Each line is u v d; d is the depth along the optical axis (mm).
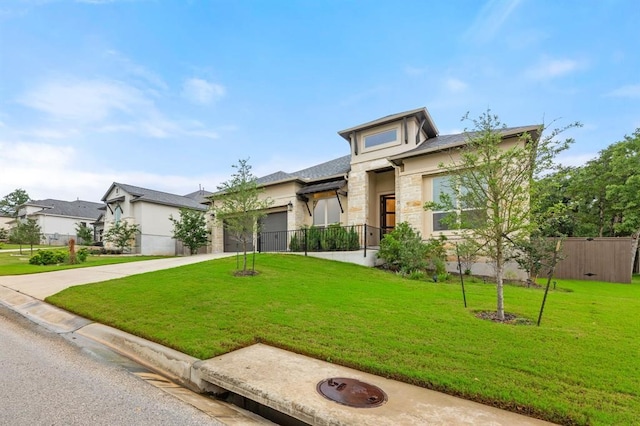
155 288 7316
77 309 6148
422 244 10727
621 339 4207
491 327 4660
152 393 3254
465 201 5660
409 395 2969
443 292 7266
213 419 2803
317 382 3223
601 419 2520
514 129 9977
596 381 3096
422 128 14328
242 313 5414
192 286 7363
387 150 14039
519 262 9766
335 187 14438
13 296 7715
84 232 27734
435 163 12156
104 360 4117
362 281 8547
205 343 4238
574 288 9375
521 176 5207
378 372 3408
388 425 2477
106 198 26906
